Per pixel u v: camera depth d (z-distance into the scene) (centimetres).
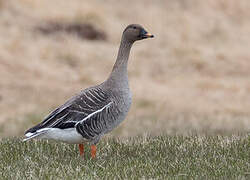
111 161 1012
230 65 2850
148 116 2156
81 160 1018
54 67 2633
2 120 2047
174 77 2719
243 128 1788
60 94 2378
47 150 1113
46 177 905
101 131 1015
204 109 2281
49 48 2773
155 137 1240
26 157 1029
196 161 997
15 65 2539
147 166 964
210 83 2620
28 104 2250
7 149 1106
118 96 1023
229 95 2481
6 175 923
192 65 2830
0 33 2797
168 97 2414
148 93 2445
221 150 1077
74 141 1010
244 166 955
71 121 989
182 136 1227
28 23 2958
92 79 2584
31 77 2488
